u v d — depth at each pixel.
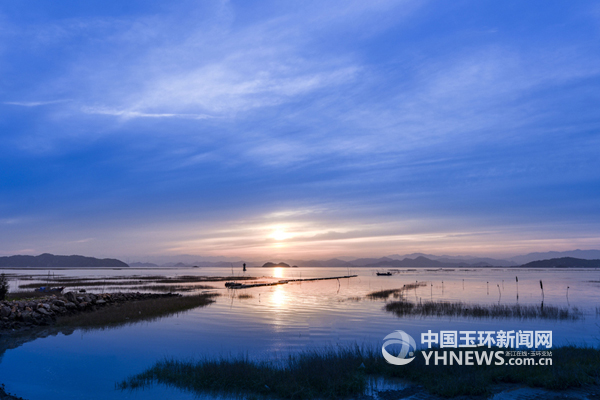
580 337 22.80
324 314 33.25
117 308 35.66
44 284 76.38
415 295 53.50
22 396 12.53
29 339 22.70
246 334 23.83
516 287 74.00
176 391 12.48
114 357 18.09
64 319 29.45
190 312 35.06
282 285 85.38
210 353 18.70
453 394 10.97
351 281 106.00
